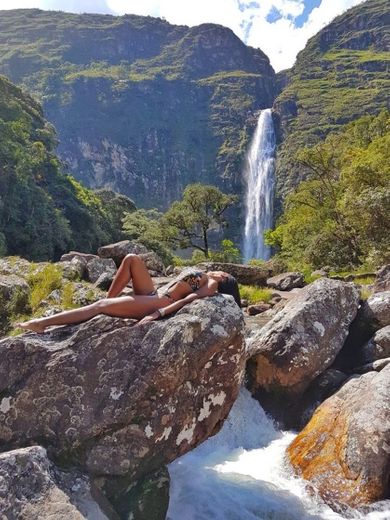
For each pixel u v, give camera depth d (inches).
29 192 2052.2
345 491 195.9
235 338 180.5
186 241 2111.2
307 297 302.8
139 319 184.4
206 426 181.3
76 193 2861.7
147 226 2268.7
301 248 1369.3
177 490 199.9
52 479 147.0
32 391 165.5
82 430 161.5
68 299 398.0
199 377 175.3
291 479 213.3
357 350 302.8
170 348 165.5
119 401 162.6
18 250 1951.3
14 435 164.2
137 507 163.3
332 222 1267.2
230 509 189.8
